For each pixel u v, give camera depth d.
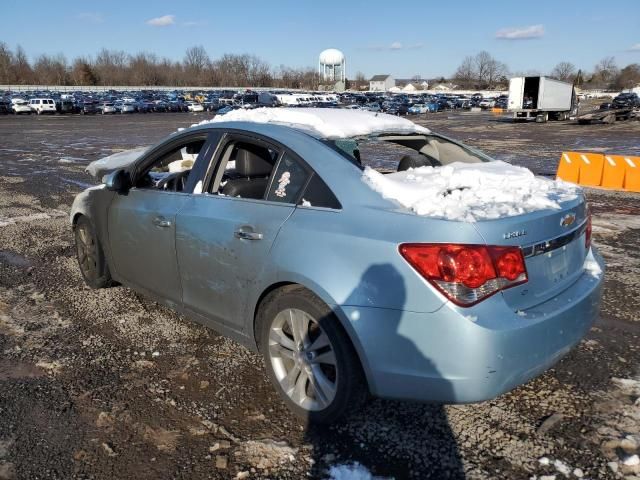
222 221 3.30
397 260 2.53
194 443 2.88
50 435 2.95
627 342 3.94
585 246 3.18
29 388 3.41
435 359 2.47
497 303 2.48
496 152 19.14
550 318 2.59
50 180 12.24
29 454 2.79
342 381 2.76
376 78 154.25
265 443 2.86
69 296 4.93
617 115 40.56
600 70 140.88
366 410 3.13
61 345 3.99
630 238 6.81
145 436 2.94
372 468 2.66
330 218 2.84
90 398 3.30
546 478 2.57
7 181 12.08
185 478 2.62
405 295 2.51
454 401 2.50
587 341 3.95
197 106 66.31
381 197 2.80
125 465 2.71
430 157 4.27
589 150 19.66
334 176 2.96
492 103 72.88
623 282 5.18
